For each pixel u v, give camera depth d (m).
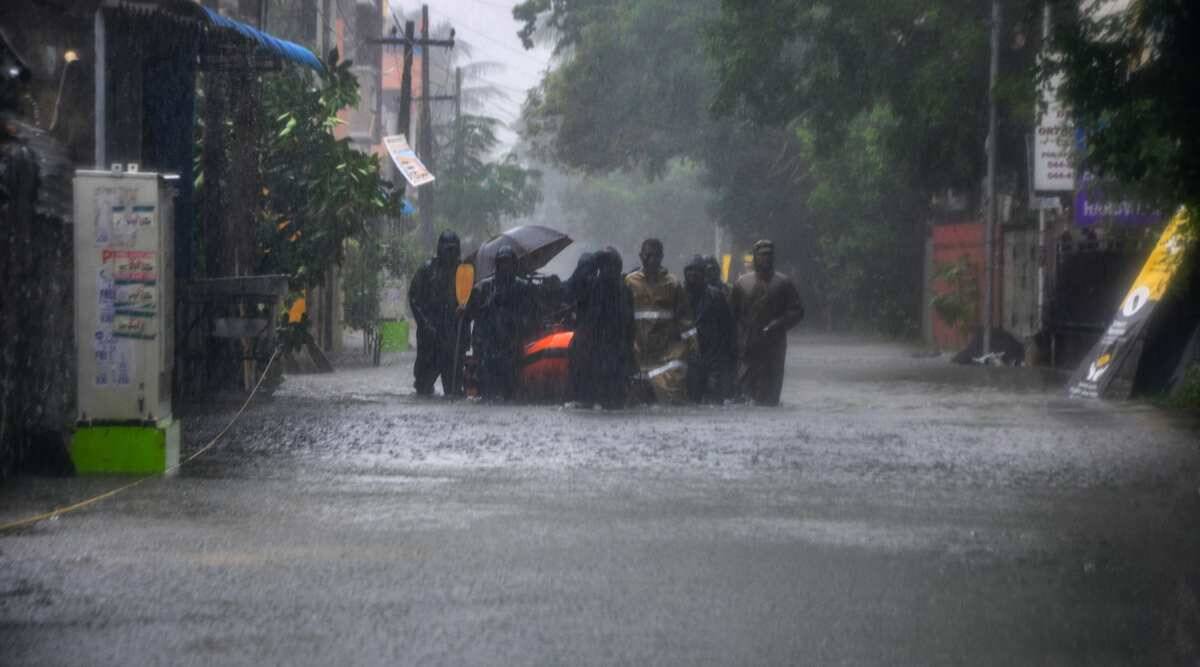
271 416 30.38
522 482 20.45
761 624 12.21
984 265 71.62
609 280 33.28
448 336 39.31
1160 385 35.94
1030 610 12.77
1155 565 14.74
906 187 81.62
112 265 21.09
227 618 12.28
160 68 36.78
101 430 21.17
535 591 13.38
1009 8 58.72
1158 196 40.22
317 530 16.45
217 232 40.31
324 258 43.88
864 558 15.02
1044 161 53.50
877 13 59.84
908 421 29.73
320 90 44.31
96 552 15.09
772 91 64.94
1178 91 36.75
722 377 35.75
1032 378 47.12
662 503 18.56
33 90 27.67
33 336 21.33
